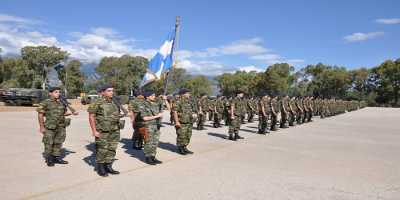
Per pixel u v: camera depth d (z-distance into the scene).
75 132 13.74
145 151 8.27
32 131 13.54
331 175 7.68
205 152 10.09
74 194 5.82
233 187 6.45
